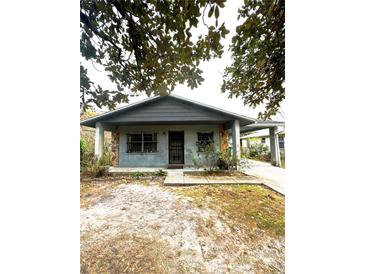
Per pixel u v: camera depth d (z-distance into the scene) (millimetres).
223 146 7922
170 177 5566
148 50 1925
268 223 2488
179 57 1824
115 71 2070
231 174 6117
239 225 2434
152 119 6809
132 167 7859
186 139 8047
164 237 2129
